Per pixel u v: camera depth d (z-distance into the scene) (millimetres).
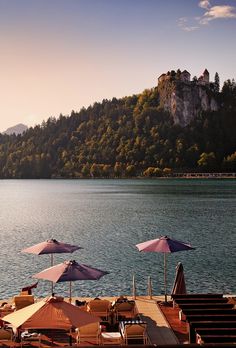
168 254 42219
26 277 34188
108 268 36469
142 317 20531
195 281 32062
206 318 15953
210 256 41094
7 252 44312
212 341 13969
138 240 50625
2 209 97188
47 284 32188
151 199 120625
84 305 21875
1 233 58344
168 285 31047
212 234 55062
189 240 50406
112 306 20297
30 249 23344
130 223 67438
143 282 32062
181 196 130625
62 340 17219
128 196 135000
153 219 72625
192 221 69375
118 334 17312
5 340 16469
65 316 13133
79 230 60250
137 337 16531
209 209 89625
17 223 70062
